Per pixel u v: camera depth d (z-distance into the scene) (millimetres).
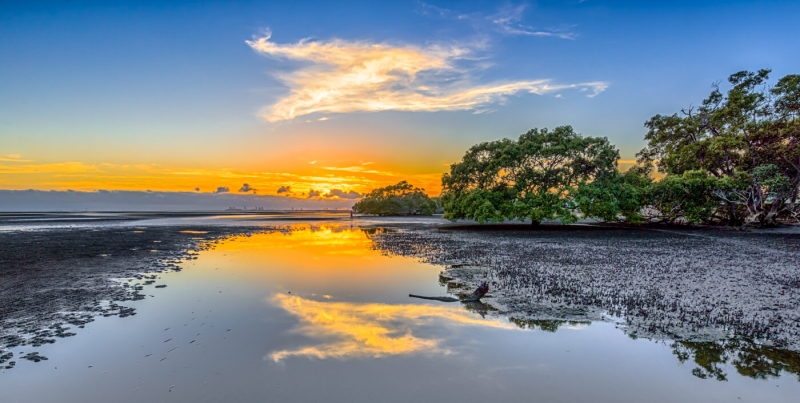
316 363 7078
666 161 42750
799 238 27938
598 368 6871
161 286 13109
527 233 34219
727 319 9258
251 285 13352
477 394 5992
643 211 42781
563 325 9070
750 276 14086
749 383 6324
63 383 6297
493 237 30516
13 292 12055
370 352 7582
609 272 15062
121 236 32188
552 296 11570
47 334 8422
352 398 5891
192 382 6359
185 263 18188
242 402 5762
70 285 13086
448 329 8867
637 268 15875
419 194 100688
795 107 33531
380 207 98438
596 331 8656
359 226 49844
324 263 18297
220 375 6609
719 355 7367
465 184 43719
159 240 29344
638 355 7402
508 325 9109
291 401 5793
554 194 38438
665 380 6438
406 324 9227
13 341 8008
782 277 13875
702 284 12859
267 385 6270
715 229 37031
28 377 6480
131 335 8414
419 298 11586
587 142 39125
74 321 9305
